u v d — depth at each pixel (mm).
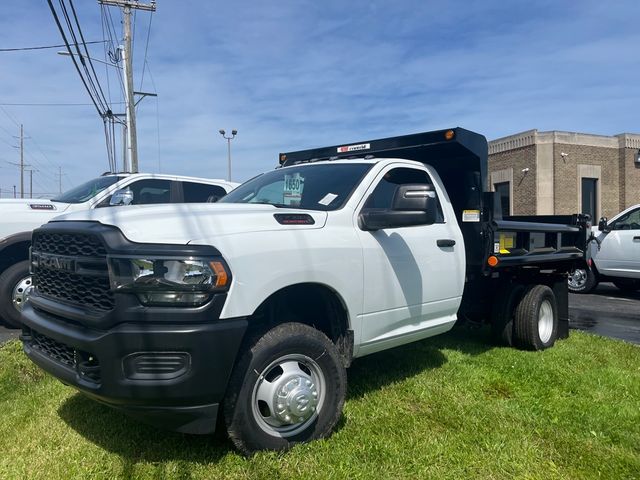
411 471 3311
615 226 11641
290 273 3469
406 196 3988
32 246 3943
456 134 5086
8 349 5359
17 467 3271
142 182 8289
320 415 3625
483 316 6449
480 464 3416
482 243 5668
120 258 2971
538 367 5445
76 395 4398
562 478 3312
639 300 11281
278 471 3232
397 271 4340
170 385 2947
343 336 4008
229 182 9289
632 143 21578
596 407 4445
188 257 3025
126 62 21266
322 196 4312
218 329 3051
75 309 3221
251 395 3312
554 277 7008
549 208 20500
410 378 4984
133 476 3172
